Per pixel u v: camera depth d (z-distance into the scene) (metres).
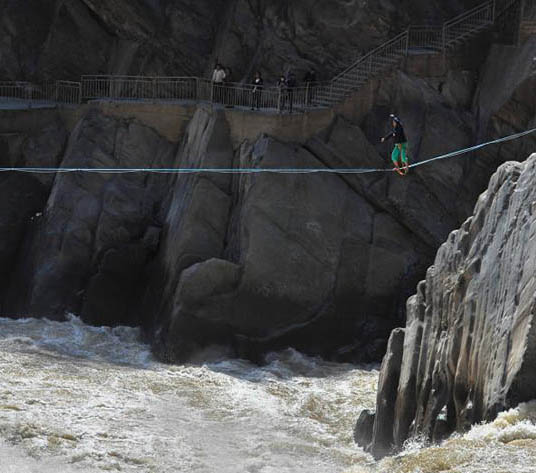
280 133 60.22
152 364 52.47
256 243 56.34
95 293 59.75
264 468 35.03
